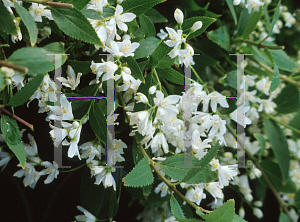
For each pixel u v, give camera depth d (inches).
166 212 15.5
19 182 14.7
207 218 10.1
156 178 13.3
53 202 14.9
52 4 9.3
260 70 15.5
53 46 10.4
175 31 10.9
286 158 15.6
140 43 11.0
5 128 10.0
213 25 15.3
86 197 13.0
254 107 15.8
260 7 13.8
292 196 18.2
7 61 7.9
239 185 17.1
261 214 17.0
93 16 10.5
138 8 10.7
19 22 10.9
